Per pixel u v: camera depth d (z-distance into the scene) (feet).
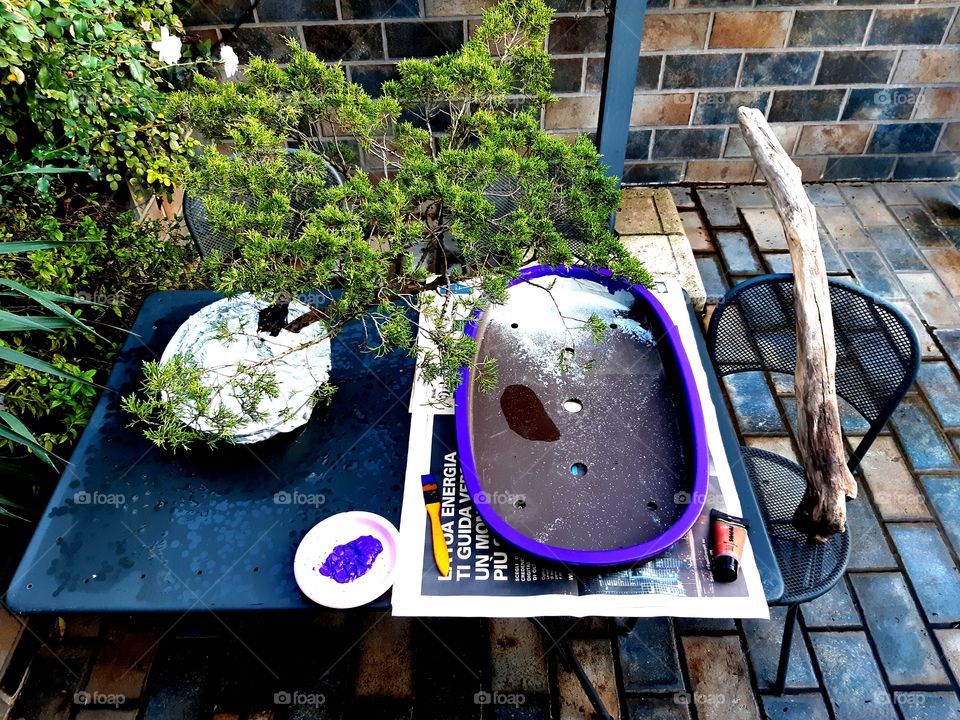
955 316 8.39
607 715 5.20
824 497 4.33
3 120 5.68
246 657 5.74
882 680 5.62
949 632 5.86
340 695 5.58
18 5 5.15
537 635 5.85
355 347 4.89
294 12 8.02
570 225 3.85
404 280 3.61
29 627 5.79
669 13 8.23
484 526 3.93
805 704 5.50
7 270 5.75
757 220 9.61
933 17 8.35
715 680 5.62
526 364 4.38
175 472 4.24
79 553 3.89
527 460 3.96
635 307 4.71
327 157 4.25
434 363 3.76
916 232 9.43
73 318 4.89
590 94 8.83
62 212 6.88
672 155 9.72
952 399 7.54
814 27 8.42
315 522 4.03
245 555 3.90
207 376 4.04
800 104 9.19
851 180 10.15
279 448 4.36
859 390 5.26
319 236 3.24
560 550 3.55
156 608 3.69
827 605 6.01
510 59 4.32
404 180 3.58
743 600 3.62
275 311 4.16
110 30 5.86
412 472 4.19
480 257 3.45
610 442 4.04
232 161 3.58
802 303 4.48
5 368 5.58
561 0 7.95
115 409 4.57
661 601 3.62
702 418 4.04
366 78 8.66
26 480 5.80
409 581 3.73
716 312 5.47
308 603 3.72
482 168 3.54
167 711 5.51
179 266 6.27
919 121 9.39
